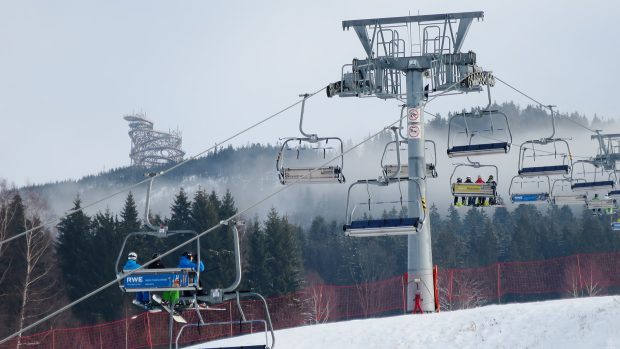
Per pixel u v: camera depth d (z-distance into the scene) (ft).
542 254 625.82
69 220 412.98
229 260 404.77
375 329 121.60
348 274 600.80
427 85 175.22
